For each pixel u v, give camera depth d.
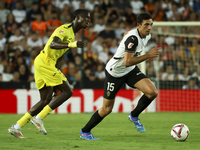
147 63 39.34
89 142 15.20
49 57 16.88
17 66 38.50
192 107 36.03
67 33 16.56
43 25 42.81
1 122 25.31
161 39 42.94
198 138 16.47
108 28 43.22
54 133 18.88
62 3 46.56
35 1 45.62
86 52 40.56
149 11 49.88
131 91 34.97
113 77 16.23
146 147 13.71
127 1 49.19
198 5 51.53
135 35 15.52
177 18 50.38
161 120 26.72
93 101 34.34
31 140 15.89
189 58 42.94
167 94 35.62
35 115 17.16
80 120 26.94
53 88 18.17
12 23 42.03
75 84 35.56
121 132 19.22
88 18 17.20
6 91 33.00
